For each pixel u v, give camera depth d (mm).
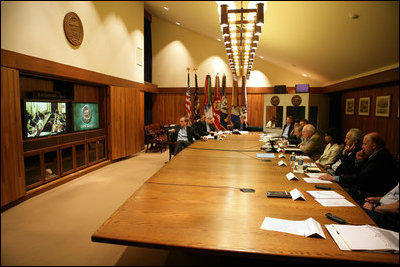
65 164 4750
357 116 7387
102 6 5434
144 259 2207
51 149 4293
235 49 5586
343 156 3033
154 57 10172
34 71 3664
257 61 9875
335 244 1305
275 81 9867
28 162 3869
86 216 3137
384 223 1912
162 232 1415
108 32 5723
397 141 5500
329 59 6160
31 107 3840
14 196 3410
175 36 10000
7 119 3279
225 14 3033
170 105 10281
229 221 1552
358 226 1459
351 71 6438
